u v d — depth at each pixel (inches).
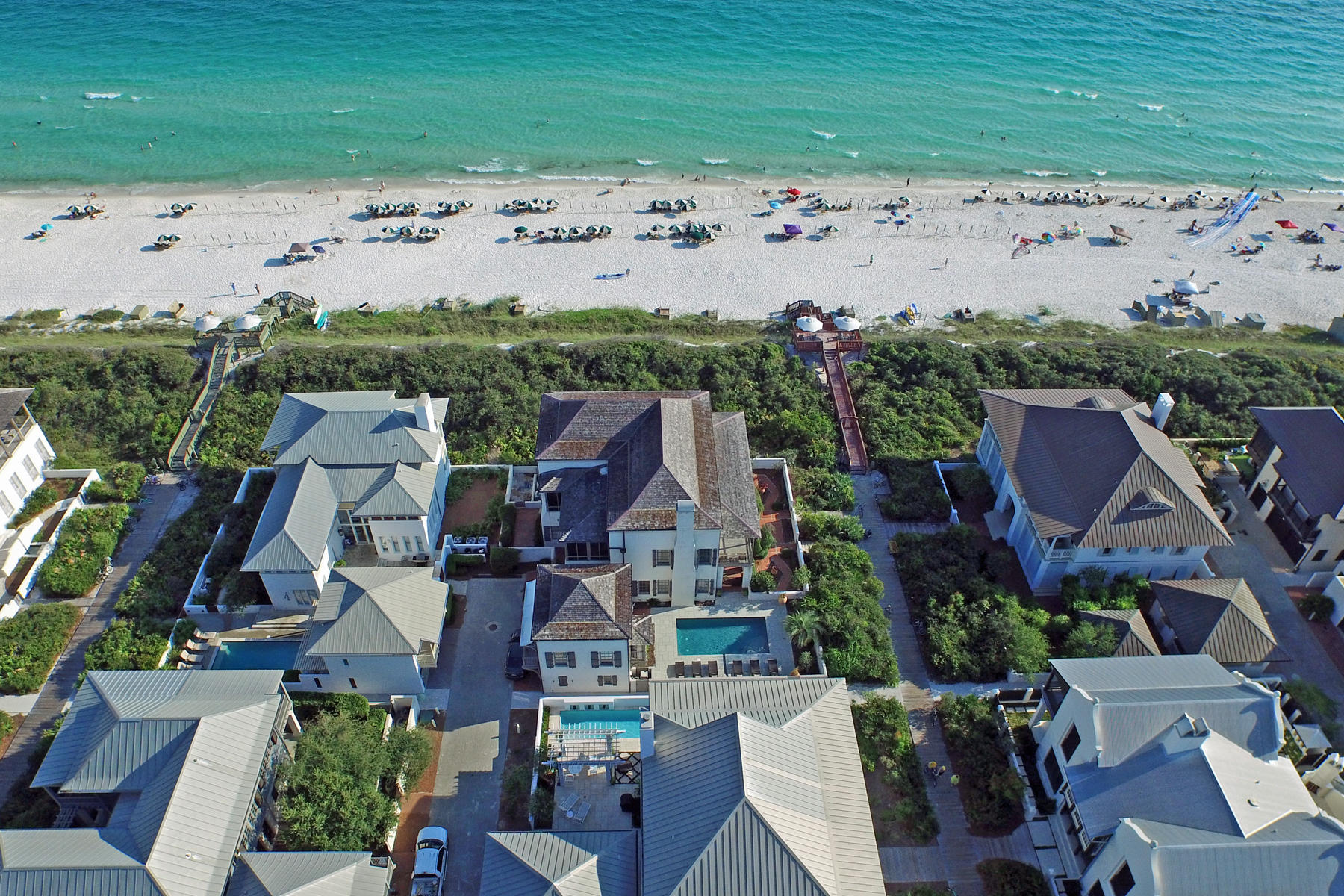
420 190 4761.3
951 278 4055.1
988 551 2420.0
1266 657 2022.6
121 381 3193.9
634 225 4451.3
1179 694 1715.1
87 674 1854.1
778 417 2962.6
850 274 4055.1
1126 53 6801.2
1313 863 1449.3
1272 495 2509.8
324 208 4544.8
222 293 3814.0
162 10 7047.2
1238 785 1553.9
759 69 6294.3
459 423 3011.8
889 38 6825.8
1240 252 4330.7
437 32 6692.9
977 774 1872.5
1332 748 1930.4
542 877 1483.8
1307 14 7573.8
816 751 1615.4
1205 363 3312.0
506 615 2278.5
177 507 2674.7
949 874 1731.1
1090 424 2409.0
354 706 1985.7
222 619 2271.2
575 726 1989.4
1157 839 1464.1
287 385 3211.1
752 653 2190.0
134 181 4803.2
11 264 4013.3
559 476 2293.3
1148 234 4483.3
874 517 2605.8
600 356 3314.5
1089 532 2171.5
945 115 5787.4
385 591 2039.9
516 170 5007.4
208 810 1576.0
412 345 3432.6
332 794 1721.2
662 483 2135.8
